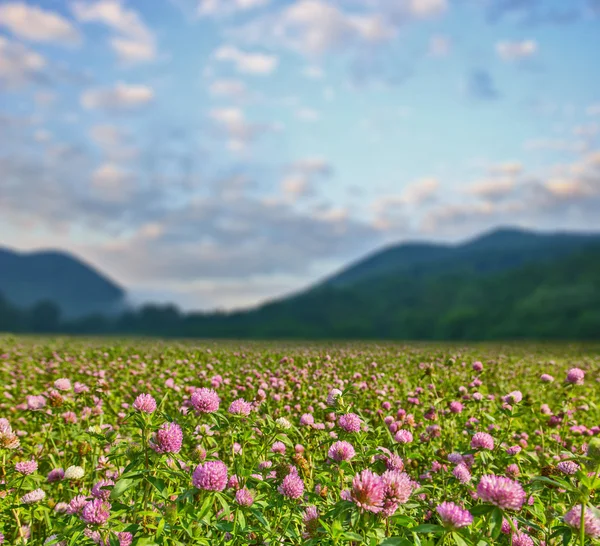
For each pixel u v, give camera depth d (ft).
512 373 40.09
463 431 22.13
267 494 13.11
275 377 34.12
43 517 14.70
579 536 9.95
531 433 23.65
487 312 347.36
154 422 11.70
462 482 13.64
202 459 14.70
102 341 83.61
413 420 22.08
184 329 428.97
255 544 11.54
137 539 10.25
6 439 15.40
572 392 28.91
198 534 11.27
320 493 13.73
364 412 25.39
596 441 10.31
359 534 10.36
